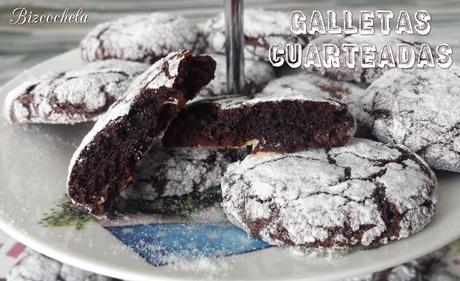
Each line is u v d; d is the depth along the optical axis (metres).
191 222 0.18
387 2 0.41
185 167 0.20
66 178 0.20
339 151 0.19
